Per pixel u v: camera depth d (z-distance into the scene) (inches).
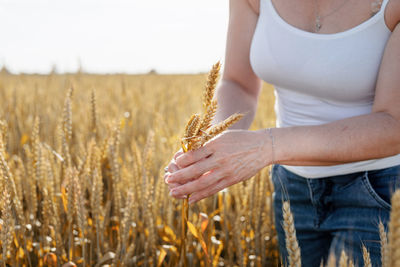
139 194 82.1
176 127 175.2
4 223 51.8
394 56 43.4
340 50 49.2
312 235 62.0
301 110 58.6
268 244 92.7
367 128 42.4
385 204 49.4
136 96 247.0
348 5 48.3
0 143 73.0
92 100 96.0
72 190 65.2
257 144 43.1
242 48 63.7
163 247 76.5
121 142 136.7
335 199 56.8
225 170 43.0
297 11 53.3
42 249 73.3
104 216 78.1
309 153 43.4
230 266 79.5
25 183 77.8
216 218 95.3
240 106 61.9
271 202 95.1
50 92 207.5
